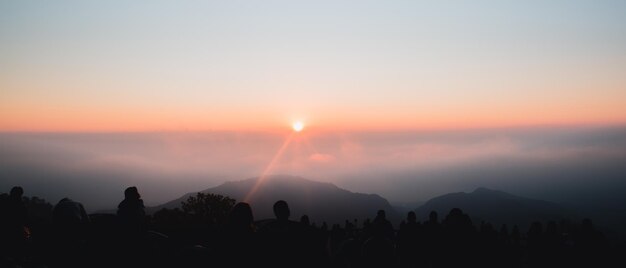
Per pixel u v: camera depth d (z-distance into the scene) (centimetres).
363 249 934
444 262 1241
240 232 716
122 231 1110
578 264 1248
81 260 1093
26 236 1176
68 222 1191
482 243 1272
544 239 1309
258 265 695
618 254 1248
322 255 732
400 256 1313
